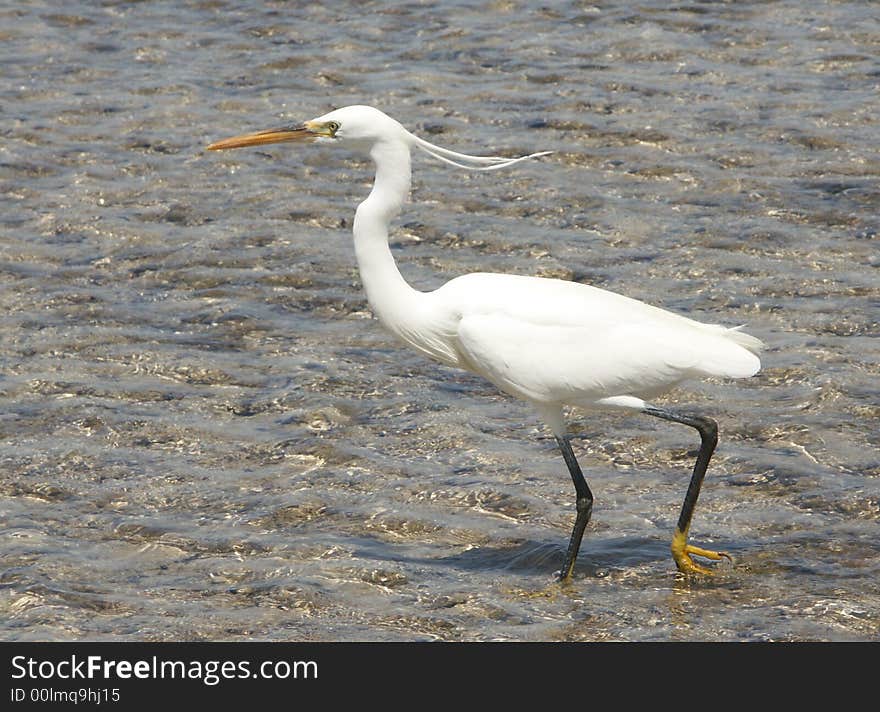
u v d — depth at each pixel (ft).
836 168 64.95
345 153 68.44
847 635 32.58
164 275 56.24
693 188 63.77
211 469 41.78
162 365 48.65
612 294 36.47
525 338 35.12
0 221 61.00
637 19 85.10
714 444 35.22
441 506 39.58
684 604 34.19
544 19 86.02
